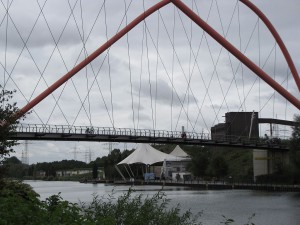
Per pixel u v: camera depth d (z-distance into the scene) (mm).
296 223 46156
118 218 15328
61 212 11086
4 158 18391
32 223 10227
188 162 156125
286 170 103875
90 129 68000
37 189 118688
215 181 122938
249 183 106000
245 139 95750
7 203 11203
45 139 64562
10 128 18641
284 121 125625
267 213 54062
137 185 134250
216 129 132500
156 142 77938
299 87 93125
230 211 55844
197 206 61812
